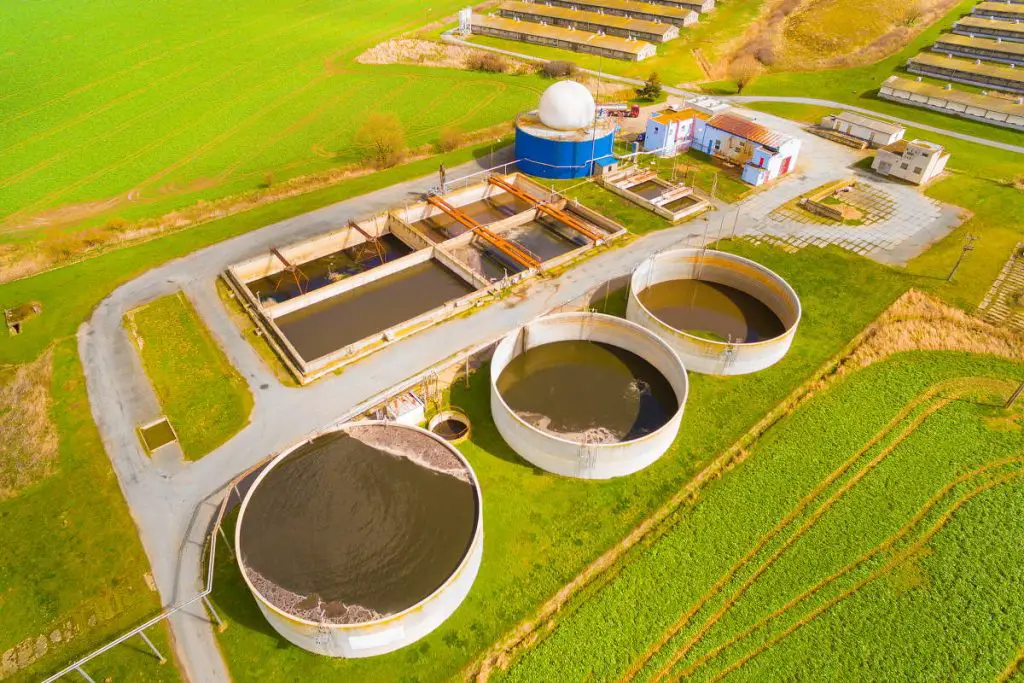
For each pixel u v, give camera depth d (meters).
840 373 40.84
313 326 44.44
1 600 29.30
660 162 65.38
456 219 55.38
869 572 30.62
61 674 24.98
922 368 41.44
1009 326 44.34
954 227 54.50
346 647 26.47
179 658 27.03
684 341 40.28
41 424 37.22
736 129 63.38
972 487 34.41
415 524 29.86
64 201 59.22
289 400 37.94
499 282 46.84
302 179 61.69
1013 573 30.48
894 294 47.09
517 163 64.75
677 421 35.19
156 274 48.81
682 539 31.88
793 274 49.06
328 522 29.92
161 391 38.97
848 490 34.22
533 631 28.34
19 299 46.66
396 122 65.94
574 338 43.62
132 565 30.33
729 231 54.31
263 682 26.33
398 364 40.16
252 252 51.12
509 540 31.59
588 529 32.16
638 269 46.19
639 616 28.86
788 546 31.67
